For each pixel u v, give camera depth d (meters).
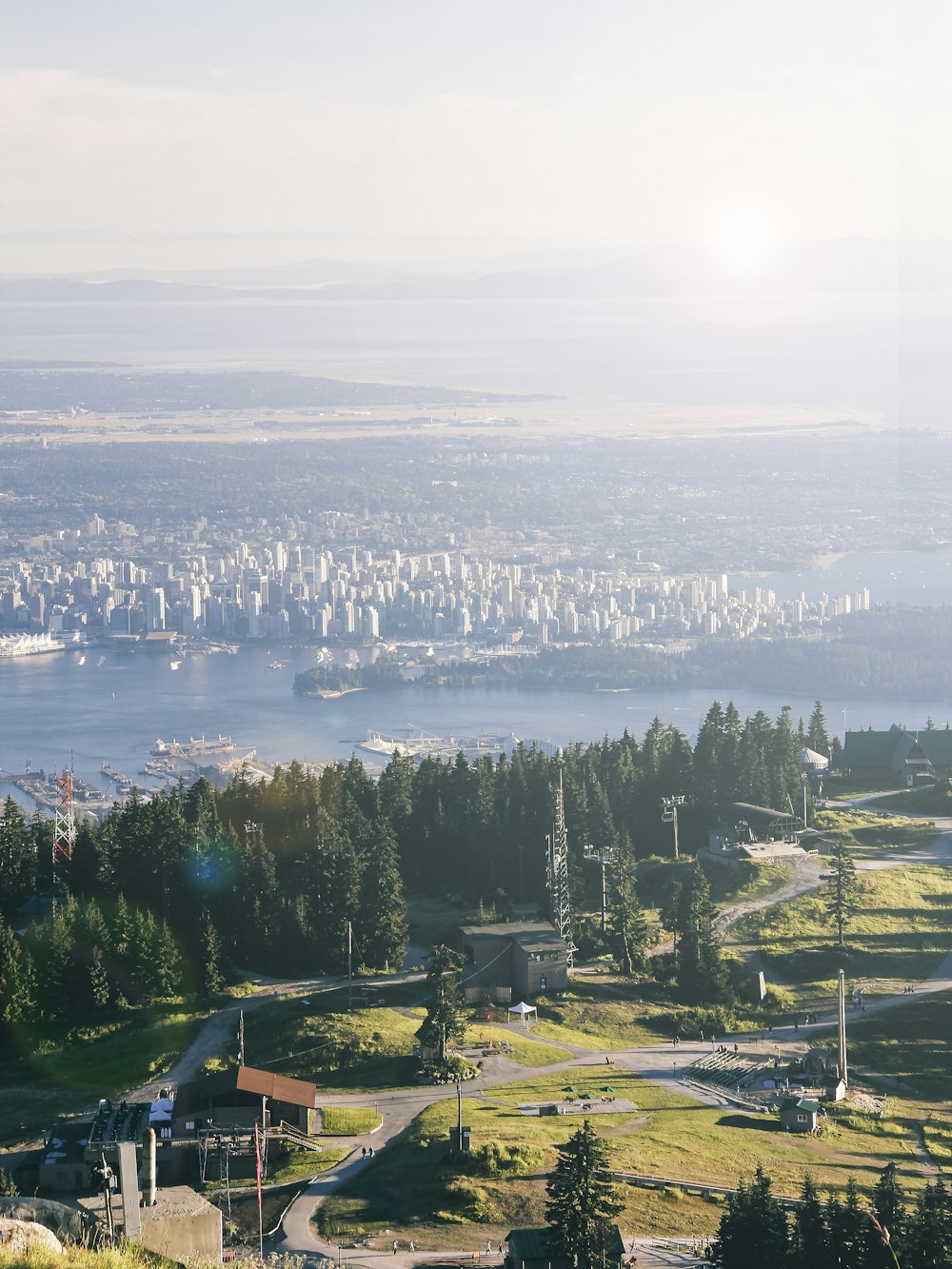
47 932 169.25
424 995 166.62
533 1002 165.25
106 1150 115.94
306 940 179.25
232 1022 161.62
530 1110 131.50
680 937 176.25
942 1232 96.88
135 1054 155.50
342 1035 151.00
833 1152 125.62
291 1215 109.62
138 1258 62.28
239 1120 123.69
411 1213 109.25
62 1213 64.81
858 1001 165.38
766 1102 137.75
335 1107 131.50
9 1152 128.25
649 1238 104.56
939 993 168.12
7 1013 159.75
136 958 169.75
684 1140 124.62
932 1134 132.12
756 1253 97.62
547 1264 97.81
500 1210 109.31
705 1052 152.75
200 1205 76.75
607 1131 126.50
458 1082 133.38
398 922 179.12
